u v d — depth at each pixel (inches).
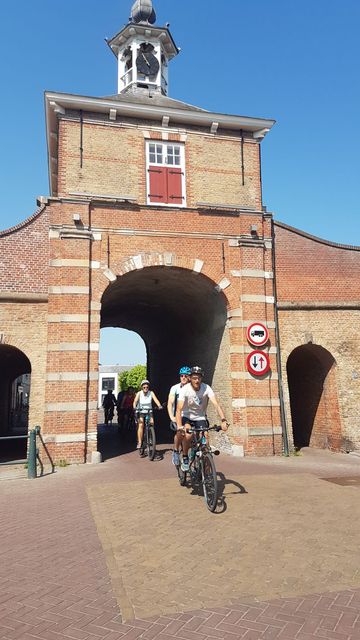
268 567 174.9
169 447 540.1
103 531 220.4
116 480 339.9
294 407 621.3
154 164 510.3
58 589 161.2
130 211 483.8
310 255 530.9
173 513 247.8
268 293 503.5
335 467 399.9
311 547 195.3
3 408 803.4
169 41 673.6
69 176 478.6
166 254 484.1
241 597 151.2
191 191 510.0
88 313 450.3
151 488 306.7
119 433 741.3
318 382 552.4
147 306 713.0
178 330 730.2
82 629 134.0
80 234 462.0
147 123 513.3
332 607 143.9
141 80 659.4
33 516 253.4
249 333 484.7
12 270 449.4
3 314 440.5
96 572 175.2
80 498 291.3
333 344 515.5
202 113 513.7
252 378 477.7
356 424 503.8
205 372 581.6
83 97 483.2
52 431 421.4
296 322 510.3
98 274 462.6
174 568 175.3
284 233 530.6
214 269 494.6
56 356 436.8
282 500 273.3
